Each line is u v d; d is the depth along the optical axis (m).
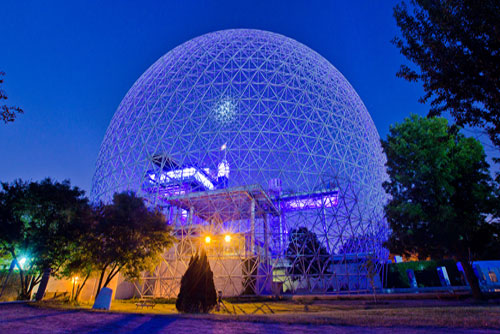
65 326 8.17
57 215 19.33
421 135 18.53
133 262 18.88
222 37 37.34
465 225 16.47
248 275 23.36
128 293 25.73
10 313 11.19
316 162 28.17
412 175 18.70
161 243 19.91
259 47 33.88
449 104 8.62
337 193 27.38
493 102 7.73
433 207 17.84
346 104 34.06
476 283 17.45
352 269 26.11
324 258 25.53
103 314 10.51
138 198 20.50
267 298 21.39
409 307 14.33
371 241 28.39
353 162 30.30
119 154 32.34
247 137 27.53
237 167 26.61
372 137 36.28
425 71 8.66
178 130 29.03
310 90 31.56
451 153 18.27
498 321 7.27
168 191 29.39
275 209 28.56
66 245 19.45
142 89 35.81
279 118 28.72
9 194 18.62
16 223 18.02
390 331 6.65
